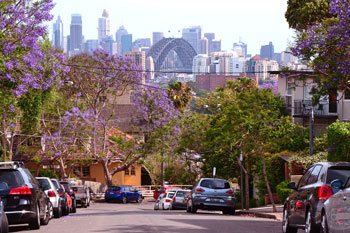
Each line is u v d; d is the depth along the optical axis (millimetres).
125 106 114938
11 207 22656
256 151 47156
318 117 61094
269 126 43094
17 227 26031
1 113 46688
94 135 79188
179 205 56125
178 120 80250
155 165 103688
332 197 16469
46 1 37125
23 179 23297
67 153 80250
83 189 60625
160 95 81812
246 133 42656
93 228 25188
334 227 16109
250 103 46719
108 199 80625
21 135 78938
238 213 46469
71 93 83938
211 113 78625
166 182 101250
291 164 47188
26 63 37781
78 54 82312
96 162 87875
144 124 87562
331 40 30828
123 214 41750
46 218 27594
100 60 81938
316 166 19812
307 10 54500
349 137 40188
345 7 30266
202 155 74750
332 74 31109
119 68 82188
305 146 57656
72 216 37562
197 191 41250
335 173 18219
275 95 64562
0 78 37844
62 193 38312
